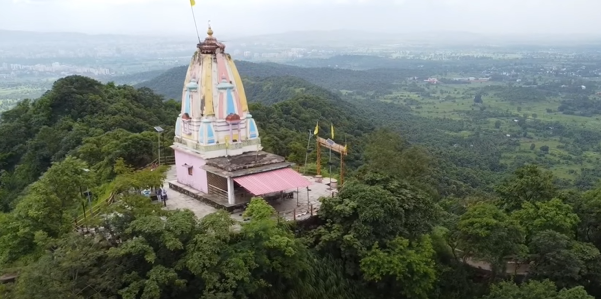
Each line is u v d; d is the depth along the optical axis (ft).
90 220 101.45
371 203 108.99
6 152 238.27
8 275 90.99
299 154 196.34
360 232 106.73
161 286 81.82
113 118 232.73
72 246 83.82
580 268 108.99
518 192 133.59
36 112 255.09
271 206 112.57
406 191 116.57
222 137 131.13
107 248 87.97
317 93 581.94
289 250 91.97
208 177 128.26
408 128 568.00
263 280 89.35
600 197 126.41
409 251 105.09
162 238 85.46
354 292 107.86
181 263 84.17
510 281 107.24
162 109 307.17
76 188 109.91
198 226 90.68
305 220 115.03
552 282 101.91
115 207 93.50
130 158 168.45
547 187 132.46
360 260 105.40
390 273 102.06
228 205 118.62
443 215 134.92
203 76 129.08
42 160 217.77
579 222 124.36
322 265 105.40
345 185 120.16
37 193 103.19
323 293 101.91
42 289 72.74
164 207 121.70
